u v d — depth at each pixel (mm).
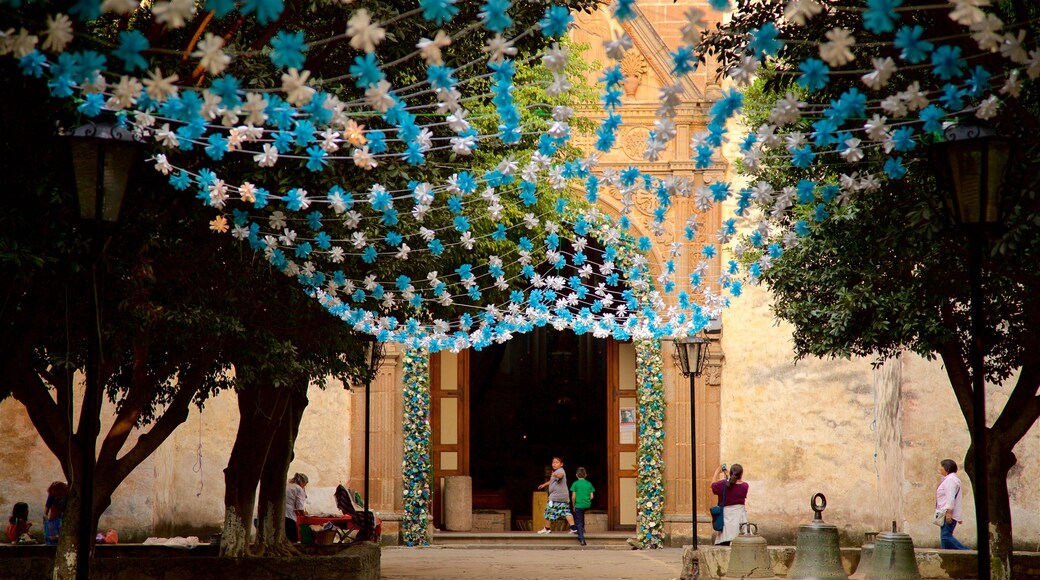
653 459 23781
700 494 23734
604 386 30344
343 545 16578
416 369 24125
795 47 10789
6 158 9211
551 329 30594
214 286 11844
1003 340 13789
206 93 6469
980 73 6785
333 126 9719
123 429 12188
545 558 21406
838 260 12727
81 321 10859
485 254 17312
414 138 7223
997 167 8172
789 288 13984
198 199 10469
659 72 23516
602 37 23578
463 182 8828
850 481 23359
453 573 18188
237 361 12844
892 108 6590
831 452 23438
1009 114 10016
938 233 10852
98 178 8117
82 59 6270
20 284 9852
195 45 10133
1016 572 14680
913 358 20250
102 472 12055
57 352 11617
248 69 10086
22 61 6262
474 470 29922
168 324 11477
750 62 6457
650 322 12453
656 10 23625
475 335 12102
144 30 10055
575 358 30531
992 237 9570
